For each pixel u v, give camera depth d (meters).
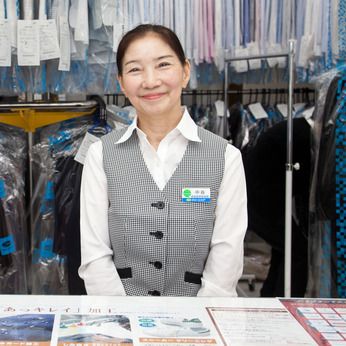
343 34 1.58
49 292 1.73
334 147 1.39
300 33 1.70
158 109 1.00
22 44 1.48
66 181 1.63
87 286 1.04
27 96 1.78
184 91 2.24
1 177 1.61
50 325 0.59
